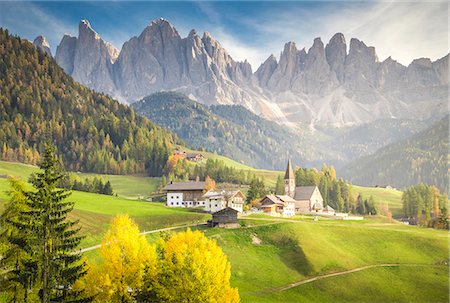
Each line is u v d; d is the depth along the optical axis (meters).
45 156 54.31
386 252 118.19
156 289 60.25
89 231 105.62
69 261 52.66
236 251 111.88
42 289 50.88
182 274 61.38
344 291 97.44
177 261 62.16
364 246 121.62
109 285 56.47
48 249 51.75
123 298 58.53
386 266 109.81
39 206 51.75
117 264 58.19
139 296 60.00
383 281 102.69
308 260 108.62
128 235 60.25
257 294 91.94
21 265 51.75
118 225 62.22
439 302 95.31
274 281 99.62
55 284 52.78
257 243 118.12
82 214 119.38
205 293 61.19
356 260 112.38
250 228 125.38
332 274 103.94
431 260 114.88
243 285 95.75
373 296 96.62
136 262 59.00
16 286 52.12
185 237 67.50
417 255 117.31
